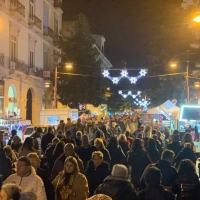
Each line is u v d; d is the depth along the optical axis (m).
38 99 39.62
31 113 38.69
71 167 6.92
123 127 28.31
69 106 43.00
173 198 6.19
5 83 30.30
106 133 20.42
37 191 6.07
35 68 37.78
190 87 38.53
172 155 8.25
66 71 41.97
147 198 6.08
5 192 4.30
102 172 8.23
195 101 39.06
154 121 28.50
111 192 5.62
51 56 44.41
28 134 23.23
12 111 32.53
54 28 45.91
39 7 39.84
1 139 10.16
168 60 40.09
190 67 37.69
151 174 6.21
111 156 11.43
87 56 42.22
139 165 9.44
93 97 42.59
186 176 7.29
